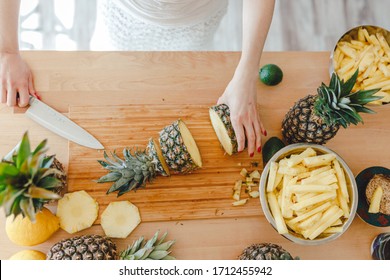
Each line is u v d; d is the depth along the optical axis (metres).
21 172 0.75
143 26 1.27
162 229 1.06
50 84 1.13
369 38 1.19
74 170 1.06
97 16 1.85
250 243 1.07
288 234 0.96
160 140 1.02
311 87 1.21
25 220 0.95
